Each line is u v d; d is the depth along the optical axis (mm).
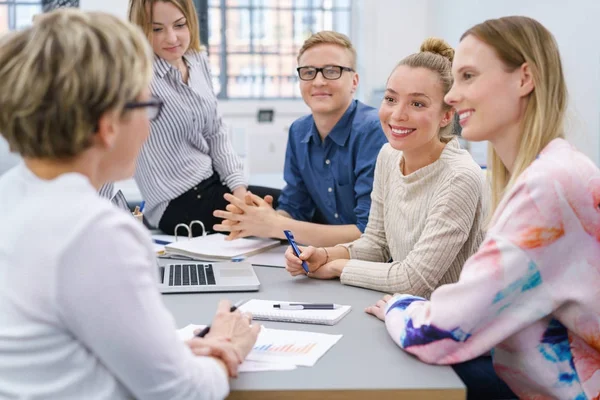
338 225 2346
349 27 5324
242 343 1170
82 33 912
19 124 905
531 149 1250
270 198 2242
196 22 2641
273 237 2170
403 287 1644
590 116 3137
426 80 1703
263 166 5070
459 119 1335
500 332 1173
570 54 3318
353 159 2342
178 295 1630
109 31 933
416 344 1215
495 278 1153
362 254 1932
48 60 891
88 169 966
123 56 929
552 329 1208
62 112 895
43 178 952
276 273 1872
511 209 1177
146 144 2562
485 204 1699
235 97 5285
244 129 4043
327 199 2449
